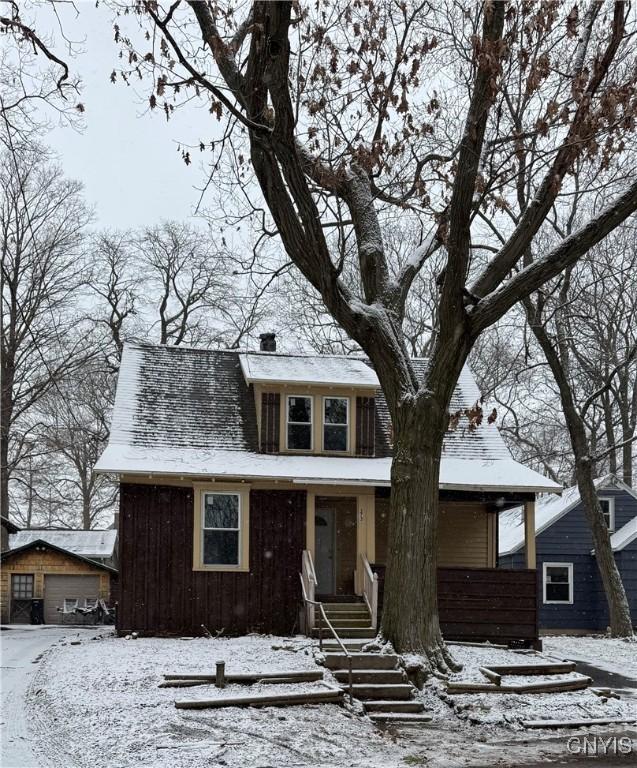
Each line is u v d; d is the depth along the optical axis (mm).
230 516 22500
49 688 14430
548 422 42594
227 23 13953
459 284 15641
